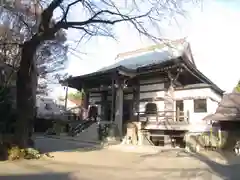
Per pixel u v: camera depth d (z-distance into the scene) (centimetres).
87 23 1035
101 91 2847
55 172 789
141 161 1096
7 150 988
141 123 2162
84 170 841
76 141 2031
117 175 782
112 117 2272
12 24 1361
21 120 1088
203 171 904
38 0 1064
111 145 1761
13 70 1459
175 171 884
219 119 1627
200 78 2288
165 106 2253
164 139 2069
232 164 1102
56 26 1073
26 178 696
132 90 2542
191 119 2150
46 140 2036
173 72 2245
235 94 1912
